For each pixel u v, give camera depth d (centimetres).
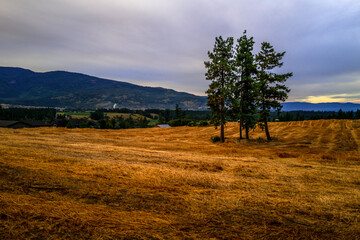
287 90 2881
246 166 997
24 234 265
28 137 1995
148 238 277
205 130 5094
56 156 877
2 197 370
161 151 1648
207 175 732
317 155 1683
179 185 574
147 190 500
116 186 511
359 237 308
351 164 1227
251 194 526
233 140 3181
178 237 285
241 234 304
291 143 2878
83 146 1543
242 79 2989
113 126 10094
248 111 3117
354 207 448
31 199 379
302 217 381
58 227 290
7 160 692
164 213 368
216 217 362
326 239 301
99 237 271
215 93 2977
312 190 604
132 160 1051
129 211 366
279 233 313
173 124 10500
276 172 885
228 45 2956
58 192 432
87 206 372
